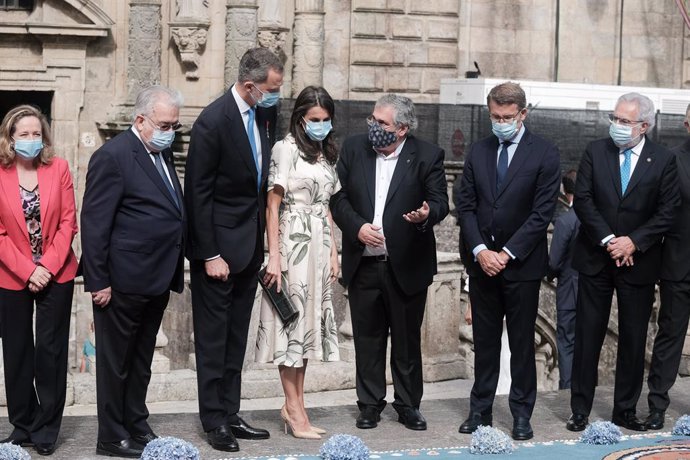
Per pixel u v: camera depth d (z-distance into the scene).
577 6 32.75
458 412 11.13
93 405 12.75
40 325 9.34
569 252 14.46
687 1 33.16
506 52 32.28
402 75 31.41
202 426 10.15
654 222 10.24
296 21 29.58
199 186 9.48
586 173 10.39
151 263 9.27
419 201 10.28
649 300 10.45
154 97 9.19
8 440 9.53
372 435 10.24
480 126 25.22
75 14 28.97
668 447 9.91
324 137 9.90
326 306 10.02
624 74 33.19
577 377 10.52
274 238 9.82
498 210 10.08
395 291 10.33
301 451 9.66
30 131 9.16
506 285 10.11
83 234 9.20
